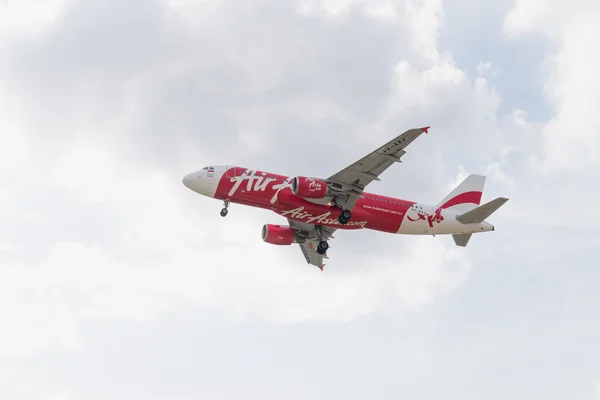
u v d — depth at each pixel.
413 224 123.38
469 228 125.94
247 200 116.81
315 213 117.81
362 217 120.06
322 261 138.62
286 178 118.19
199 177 115.81
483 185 132.50
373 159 110.12
